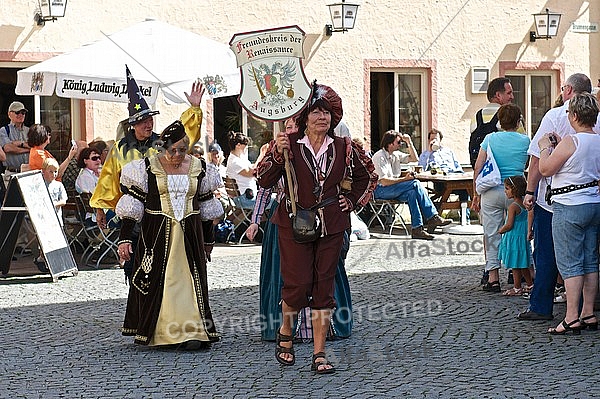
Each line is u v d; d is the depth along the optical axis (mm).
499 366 9328
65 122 19891
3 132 17656
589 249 10578
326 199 8930
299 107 8789
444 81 23234
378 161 19969
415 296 13180
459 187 20094
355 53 22297
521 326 11109
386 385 8703
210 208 10406
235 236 19406
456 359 9648
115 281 14742
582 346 10070
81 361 9773
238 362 9633
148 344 10117
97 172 16297
